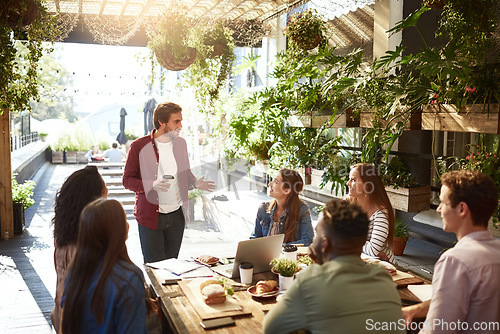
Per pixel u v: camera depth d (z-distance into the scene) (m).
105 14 6.48
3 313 4.19
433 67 3.35
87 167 2.39
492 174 3.45
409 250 5.79
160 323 2.48
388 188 4.73
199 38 5.08
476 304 1.75
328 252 1.70
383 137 4.15
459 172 1.92
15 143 14.03
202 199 6.44
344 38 6.47
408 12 5.25
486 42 3.37
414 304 2.41
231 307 2.34
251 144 6.38
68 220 2.24
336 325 1.56
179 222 4.09
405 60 3.77
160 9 5.43
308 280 1.62
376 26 5.74
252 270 2.72
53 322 2.37
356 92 4.36
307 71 5.05
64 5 6.17
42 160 17.14
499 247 1.81
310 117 5.22
